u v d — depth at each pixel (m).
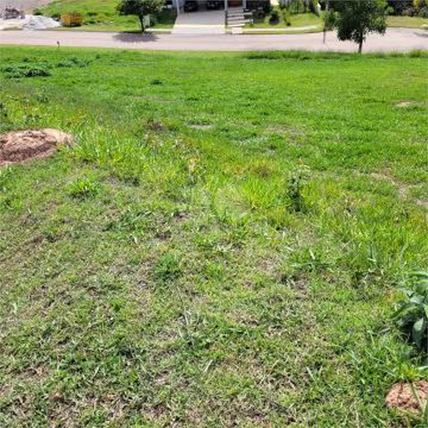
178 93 13.59
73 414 2.69
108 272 3.71
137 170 5.25
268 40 35.44
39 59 21.08
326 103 12.31
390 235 4.43
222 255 3.87
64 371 2.93
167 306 3.36
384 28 29.11
